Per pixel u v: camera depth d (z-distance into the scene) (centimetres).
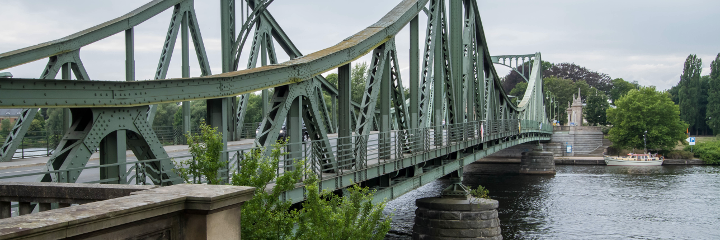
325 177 1545
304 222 1009
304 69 1526
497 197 5059
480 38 3919
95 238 448
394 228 3506
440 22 2755
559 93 14600
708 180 6247
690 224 3847
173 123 7412
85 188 665
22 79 893
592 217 4066
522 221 3916
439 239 2736
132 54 2536
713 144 9100
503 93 4772
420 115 2467
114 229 467
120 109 1063
